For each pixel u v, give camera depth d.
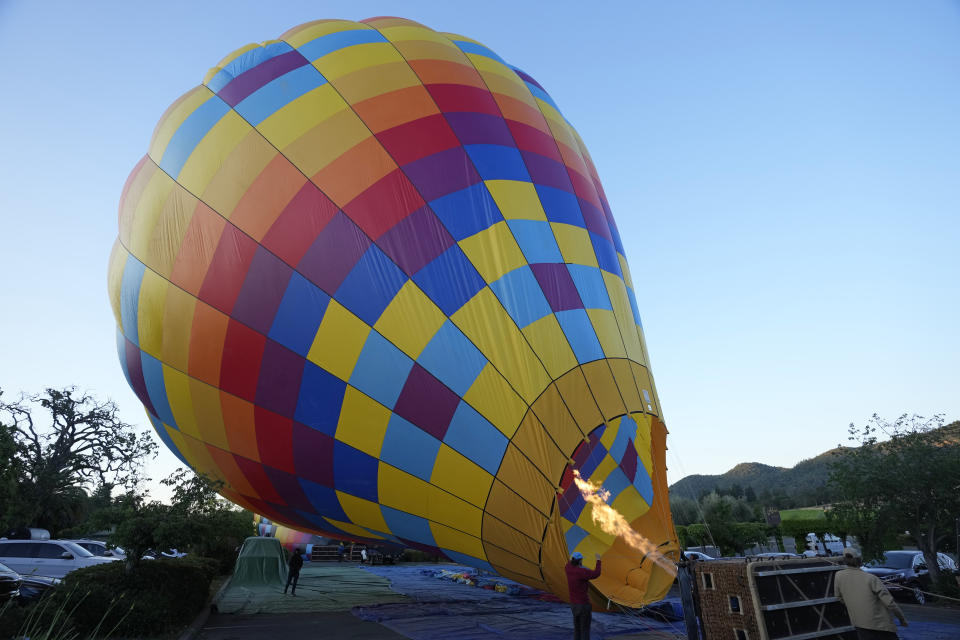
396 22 13.00
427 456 9.07
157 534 10.41
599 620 11.51
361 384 9.32
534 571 8.85
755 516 44.22
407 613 13.02
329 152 10.20
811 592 6.84
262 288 9.92
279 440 10.27
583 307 10.11
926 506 15.70
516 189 10.52
